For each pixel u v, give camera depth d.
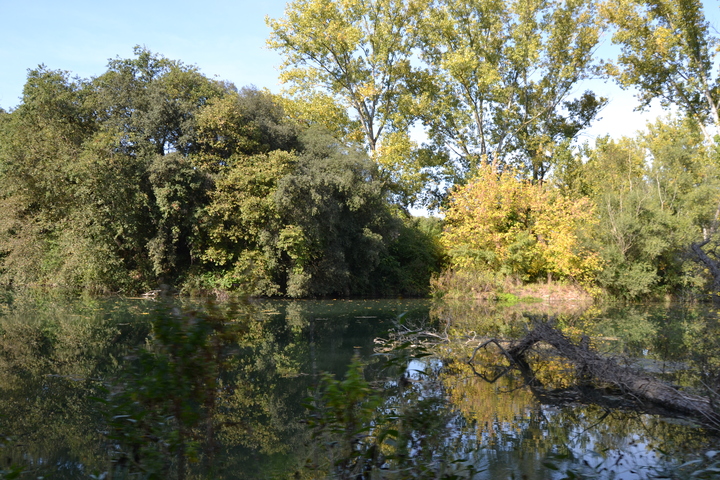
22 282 20.53
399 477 3.56
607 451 4.44
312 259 22.31
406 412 4.10
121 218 19.39
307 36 28.95
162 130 20.42
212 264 21.59
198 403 3.08
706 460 4.25
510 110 30.97
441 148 32.69
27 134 20.20
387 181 29.50
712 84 25.39
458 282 23.56
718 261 7.45
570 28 28.88
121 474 3.63
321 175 20.61
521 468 4.02
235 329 3.15
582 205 24.64
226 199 20.09
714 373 7.38
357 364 3.37
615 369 6.62
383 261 25.77
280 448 4.37
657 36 24.81
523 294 22.64
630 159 30.91
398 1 28.53
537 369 7.64
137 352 3.19
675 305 20.84
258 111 22.38
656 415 5.56
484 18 30.06
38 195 21.20
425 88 30.64
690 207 25.17
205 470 3.58
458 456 4.23
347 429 3.38
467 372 7.43
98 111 20.53
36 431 4.75
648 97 27.06
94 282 19.59
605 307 19.38
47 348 8.62
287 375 7.18
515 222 24.70
